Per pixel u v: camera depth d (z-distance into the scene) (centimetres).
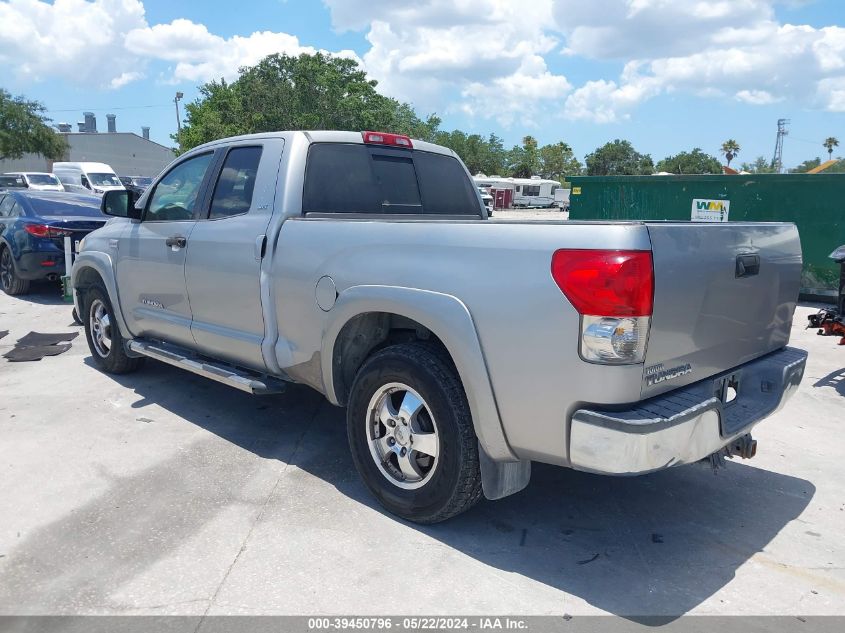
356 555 325
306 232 392
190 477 409
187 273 478
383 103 5656
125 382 600
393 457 366
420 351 340
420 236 334
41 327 838
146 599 288
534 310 287
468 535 347
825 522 369
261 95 4759
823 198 1043
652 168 11300
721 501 393
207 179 482
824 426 522
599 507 382
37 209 1045
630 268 268
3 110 4984
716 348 323
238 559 320
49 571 308
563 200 7744
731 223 335
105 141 7162
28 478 403
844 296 586
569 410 284
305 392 579
